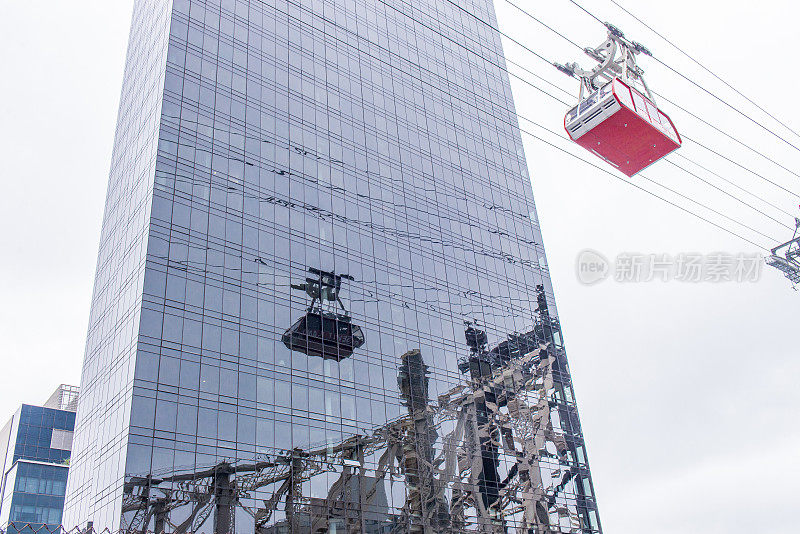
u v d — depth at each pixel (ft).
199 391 148.36
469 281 230.68
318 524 152.46
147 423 138.41
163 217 163.73
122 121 213.66
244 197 181.06
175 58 187.11
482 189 259.80
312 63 222.48
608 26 85.51
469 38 300.40
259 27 212.84
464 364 210.18
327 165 207.00
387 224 214.28
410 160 236.84
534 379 230.68
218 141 183.93
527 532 196.03
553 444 220.84
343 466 163.43
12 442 337.93
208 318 158.30
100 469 146.51
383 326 193.77
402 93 250.37
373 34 252.21
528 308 246.88
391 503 168.55
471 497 187.42
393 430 179.22
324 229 194.70
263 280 172.76
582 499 217.77
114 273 178.09
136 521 129.18
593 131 81.97
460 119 270.05
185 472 138.51
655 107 84.33
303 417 161.89
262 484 147.54
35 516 303.89
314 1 236.22
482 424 203.82
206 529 136.46
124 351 152.66
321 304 181.88
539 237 273.13
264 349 163.73
